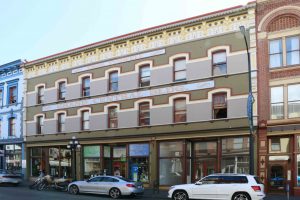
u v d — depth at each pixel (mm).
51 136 41312
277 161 27141
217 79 29938
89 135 37656
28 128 44062
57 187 31688
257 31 28484
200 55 30984
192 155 31531
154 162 32688
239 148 28750
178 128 31547
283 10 27641
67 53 40219
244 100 28500
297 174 26406
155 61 33500
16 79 46156
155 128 32875
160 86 32938
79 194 28766
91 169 37594
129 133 34531
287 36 27500
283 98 27297
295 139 26547
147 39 34188
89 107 37969
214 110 30047
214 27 30484
